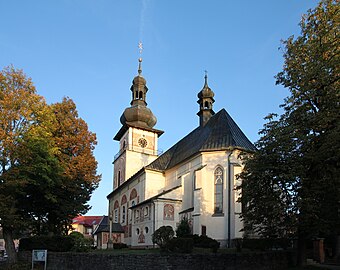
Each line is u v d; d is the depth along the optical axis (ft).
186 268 84.53
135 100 235.61
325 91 81.15
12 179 103.50
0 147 104.47
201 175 138.51
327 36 86.33
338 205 75.77
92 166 135.64
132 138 223.92
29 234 130.72
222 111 161.07
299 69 87.25
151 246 145.38
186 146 175.83
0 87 112.98
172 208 147.95
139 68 243.40
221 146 140.36
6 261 107.34
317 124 79.51
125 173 217.15
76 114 141.90
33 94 118.21
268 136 84.38
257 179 84.64
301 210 77.71
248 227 91.71
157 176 175.63
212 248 108.06
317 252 100.32
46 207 127.44
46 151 111.24
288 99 86.38
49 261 100.73
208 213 135.23
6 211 101.76
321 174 79.46
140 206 161.79
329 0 90.27
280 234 86.43
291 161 80.33
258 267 89.66
